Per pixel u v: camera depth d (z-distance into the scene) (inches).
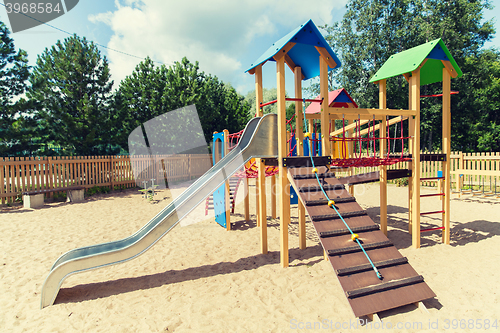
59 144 550.3
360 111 189.2
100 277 164.4
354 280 120.1
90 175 484.4
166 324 114.2
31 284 153.2
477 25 1097.4
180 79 756.6
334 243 134.2
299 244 212.5
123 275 167.2
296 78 217.5
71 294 143.3
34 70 550.9
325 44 176.2
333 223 144.4
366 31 1045.8
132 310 126.4
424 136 1035.3
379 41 1032.8
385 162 211.5
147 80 737.0
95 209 358.0
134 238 161.8
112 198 445.1
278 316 119.6
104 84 582.6
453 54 994.1
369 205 374.3
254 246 218.8
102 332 109.3
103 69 578.6
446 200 212.1
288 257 187.0
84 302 134.6
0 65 473.7
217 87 1037.8
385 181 226.8
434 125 1031.6
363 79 1050.1
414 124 205.2
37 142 525.0
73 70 543.8
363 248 133.3
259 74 211.2
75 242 224.4
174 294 141.4
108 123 566.6
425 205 355.3
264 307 127.2
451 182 482.6
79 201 416.2
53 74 539.8
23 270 171.2
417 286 124.3
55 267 134.5
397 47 1021.8
